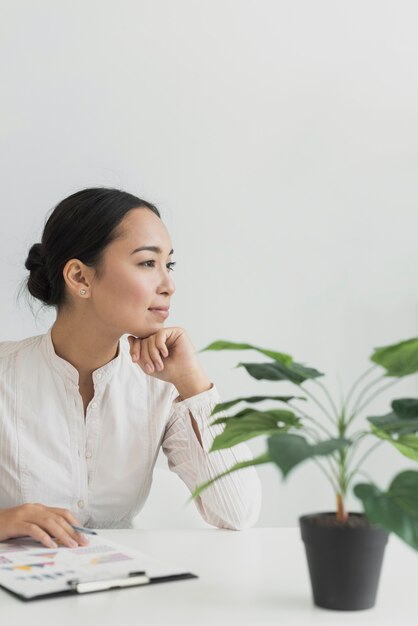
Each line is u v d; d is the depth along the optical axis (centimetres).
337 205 265
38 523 138
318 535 102
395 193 268
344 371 265
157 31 255
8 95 248
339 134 265
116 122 254
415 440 104
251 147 261
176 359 170
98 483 177
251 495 164
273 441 90
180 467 181
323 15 264
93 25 252
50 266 175
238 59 260
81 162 252
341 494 103
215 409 112
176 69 256
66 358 177
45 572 117
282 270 262
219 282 259
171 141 256
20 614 101
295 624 98
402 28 268
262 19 261
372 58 266
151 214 174
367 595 103
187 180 257
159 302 171
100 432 177
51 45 250
